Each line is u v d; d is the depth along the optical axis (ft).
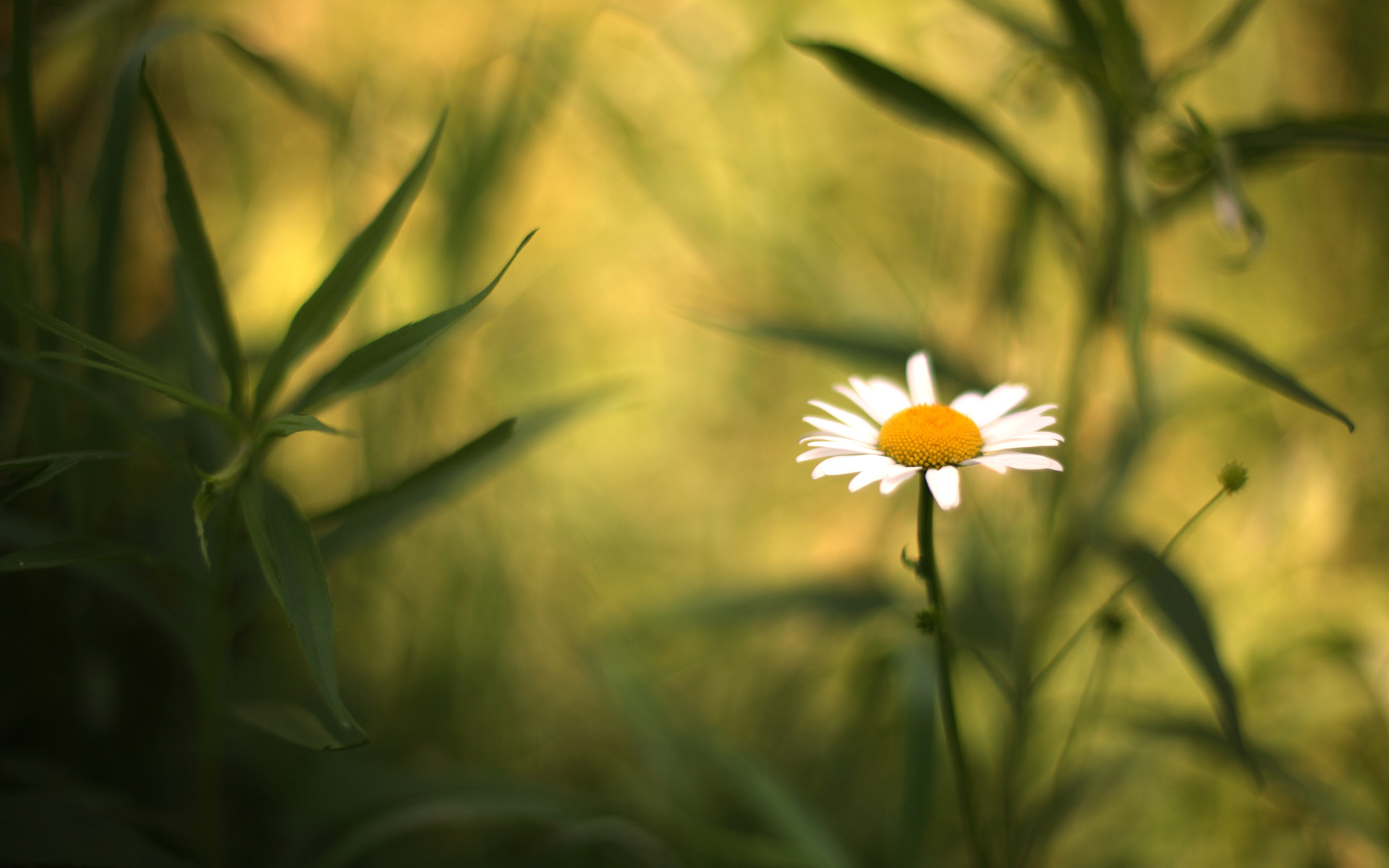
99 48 2.21
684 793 2.23
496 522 2.68
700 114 3.47
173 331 2.21
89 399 1.89
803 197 3.34
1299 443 2.94
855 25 3.32
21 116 1.95
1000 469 1.83
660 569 3.04
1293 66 3.14
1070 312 3.02
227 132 3.21
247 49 2.09
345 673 2.40
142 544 2.18
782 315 3.34
